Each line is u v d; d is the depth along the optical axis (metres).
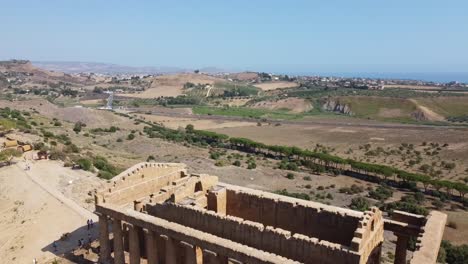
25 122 159.12
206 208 44.75
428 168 130.38
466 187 103.12
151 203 43.94
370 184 119.38
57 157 99.38
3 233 59.28
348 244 36.81
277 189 107.38
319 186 113.50
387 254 57.12
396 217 37.19
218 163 133.88
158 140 177.62
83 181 81.31
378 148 162.00
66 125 192.50
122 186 46.44
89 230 56.47
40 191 74.00
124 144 167.50
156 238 38.19
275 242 34.81
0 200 73.19
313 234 39.12
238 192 44.41
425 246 28.42
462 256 59.72
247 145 170.38
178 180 47.78
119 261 41.41
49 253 50.16
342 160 134.88
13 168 89.31
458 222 83.88
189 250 34.78
